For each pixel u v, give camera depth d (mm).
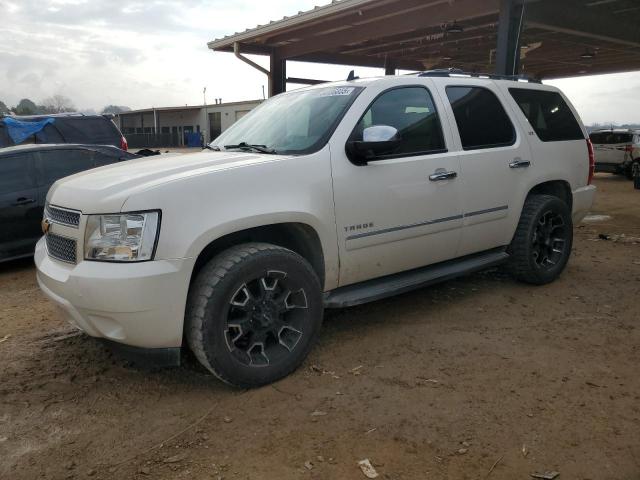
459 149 4496
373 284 4156
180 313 3100
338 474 2588
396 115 4180
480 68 19578
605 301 4988
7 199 6895
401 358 3828
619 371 3586
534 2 9625
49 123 12438
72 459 2766
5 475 2646
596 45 14789
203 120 50781
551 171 5309
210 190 3195
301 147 3795
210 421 3080
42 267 3482
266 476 2586
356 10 10086
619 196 13633
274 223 3406
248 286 3391
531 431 2908
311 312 3590
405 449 2770
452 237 4492
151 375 3676
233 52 14078
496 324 4441
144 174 3375
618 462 2635
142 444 2879
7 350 4160
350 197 3771
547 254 5453
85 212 3146
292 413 3133
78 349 4145
